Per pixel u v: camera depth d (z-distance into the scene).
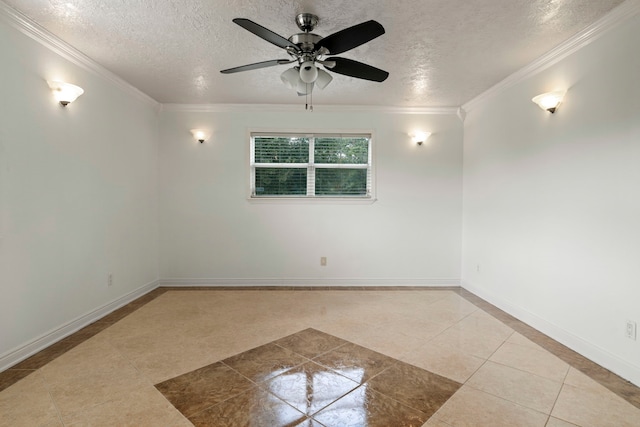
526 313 3.22
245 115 4.49
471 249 4.34
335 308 3.65
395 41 2.69
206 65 3.17
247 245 4.54
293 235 4.56
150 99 4.15
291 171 4.60
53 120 2.70
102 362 2.41
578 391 2.07
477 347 2.69
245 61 3.09
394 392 2.05
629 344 2.20
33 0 2.13
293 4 2.18
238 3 2.17
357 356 2.53
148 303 3.79
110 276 3.47
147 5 2.19
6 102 2.30
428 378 2.22
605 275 2.37
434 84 3.64
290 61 2.41
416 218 4.58
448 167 4.55
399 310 3.59
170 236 4.50
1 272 2.28
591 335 2.49
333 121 4.52
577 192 2.62
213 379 2.19
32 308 2.52
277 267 4.56
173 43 2.73
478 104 4.13
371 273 4.60
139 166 4.00
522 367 2.37
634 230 2.17
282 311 3.54
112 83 3.44
